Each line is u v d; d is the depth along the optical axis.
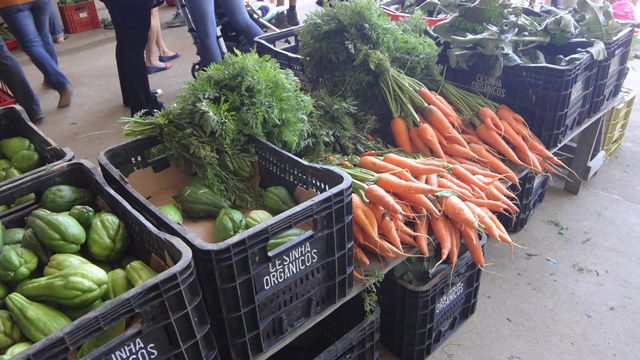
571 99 2.57
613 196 3.36
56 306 1.26
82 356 1.22
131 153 1.84
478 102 2.65
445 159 2.34
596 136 3.18
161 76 5.49
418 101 2.40
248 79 1.85
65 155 1.75
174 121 1.86
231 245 1.29
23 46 4.52
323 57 2.52
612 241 2.94
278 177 1.87
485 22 2.70
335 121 2.27
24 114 2.05
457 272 2.16
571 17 2.77
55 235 1.37
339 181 1.57
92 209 1.47
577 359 2.23
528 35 2.77
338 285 1.65
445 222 2.00
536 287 2.64
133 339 1.16
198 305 1.26
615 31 2.74
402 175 2.02
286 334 1.56
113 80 5.56
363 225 1.81
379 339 2.14
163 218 1.44
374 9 2.45
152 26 5.41
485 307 2.52
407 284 2.02
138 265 1.34
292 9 6.50
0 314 1.24
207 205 1.79
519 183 2.67
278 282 1.46
